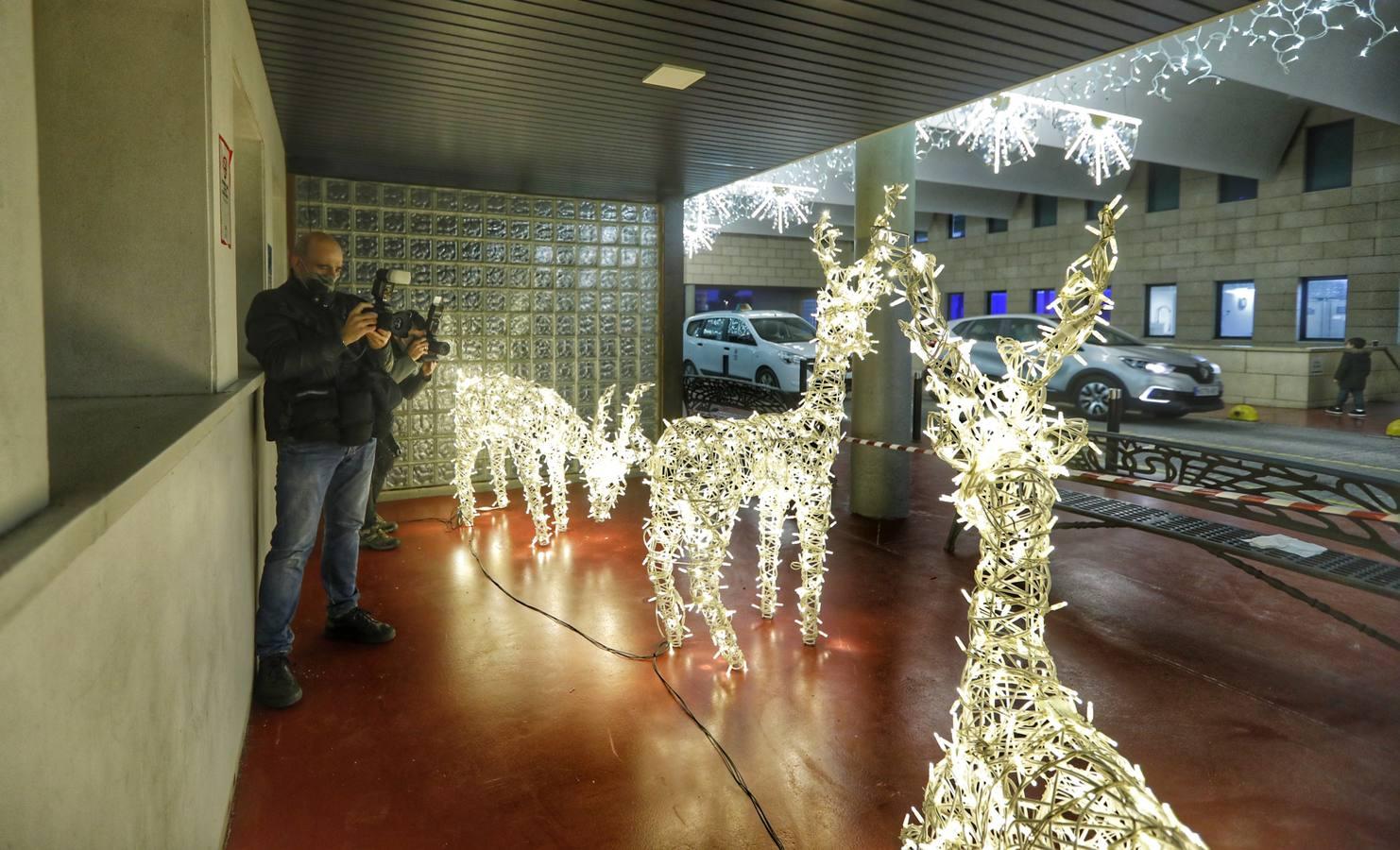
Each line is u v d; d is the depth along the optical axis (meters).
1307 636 3.82
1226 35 9.91
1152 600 4.31
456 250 6.96
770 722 3.04
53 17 2.22
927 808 1.89
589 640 3.81
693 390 9.50
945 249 21.56
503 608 4.24
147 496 1.47
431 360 5.03
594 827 2.41
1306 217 14.87
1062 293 1.72
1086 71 11.74
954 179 15.59
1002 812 1.56
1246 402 13.76
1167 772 2.70
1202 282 16.44
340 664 3.54
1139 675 3.41
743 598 4.42
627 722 3.03
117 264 2.30
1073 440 1.78
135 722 1.36
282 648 3.22
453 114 4.93
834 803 2.53
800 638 3.83
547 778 2.67
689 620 4.06
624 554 5.22
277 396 3.14
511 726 3.01
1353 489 6.99
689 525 3.39
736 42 3.78
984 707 1.78
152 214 2.31
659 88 4.43
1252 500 3.65
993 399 1.84
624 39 3.73
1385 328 14.02
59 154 2.25
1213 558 5.03
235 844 2.32
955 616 4.13
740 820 2.45
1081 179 16.89
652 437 7.86
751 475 3.43
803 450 3.58
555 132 5.30
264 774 2.68
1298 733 2.94
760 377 13.20
